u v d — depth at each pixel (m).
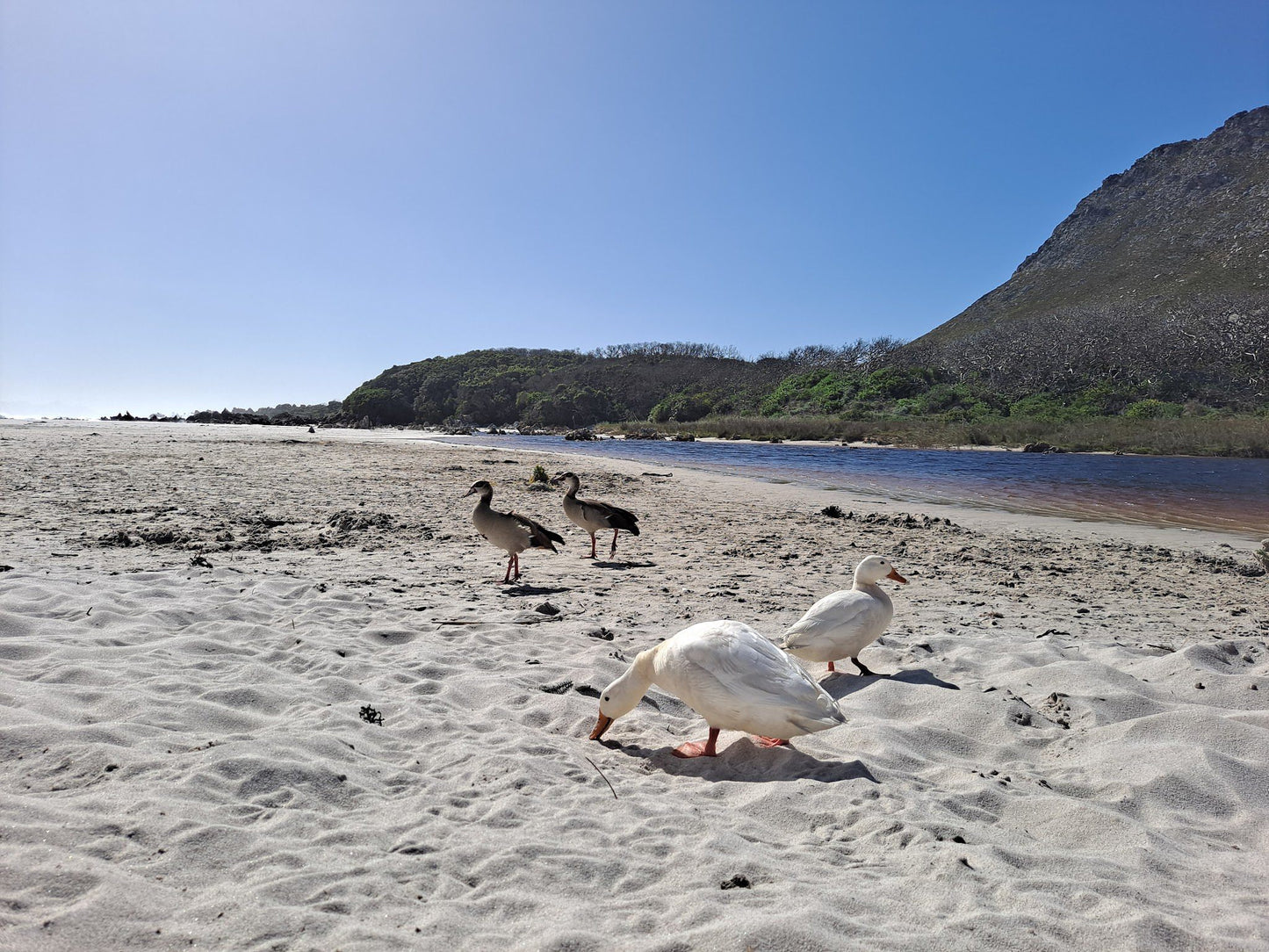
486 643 6.39
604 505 11.43
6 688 4.41
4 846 2.76
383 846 3.15
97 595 6.78
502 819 3.47
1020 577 10.55
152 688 4.70
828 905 2.82
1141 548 13.18
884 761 4.40
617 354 140.50
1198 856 3.51
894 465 34.22
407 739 4.45
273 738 4.02
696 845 3.30
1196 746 4.48
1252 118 150.75
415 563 9.94
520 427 90.75
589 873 3.05
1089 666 5.91
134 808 3.17
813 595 8.85
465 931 2.60
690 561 10.93
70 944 2.28
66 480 16.53
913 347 96.06
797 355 115.12
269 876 2.80
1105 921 2.85
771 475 27.58
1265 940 2.77
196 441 35.66
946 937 2.66
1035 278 149.62
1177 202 143.00
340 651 5.91
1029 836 3.68
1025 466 33.09
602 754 4.55
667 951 2.49
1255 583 10.51
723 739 4.88
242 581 7.96
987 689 5.71
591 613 7.71
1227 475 28.48
